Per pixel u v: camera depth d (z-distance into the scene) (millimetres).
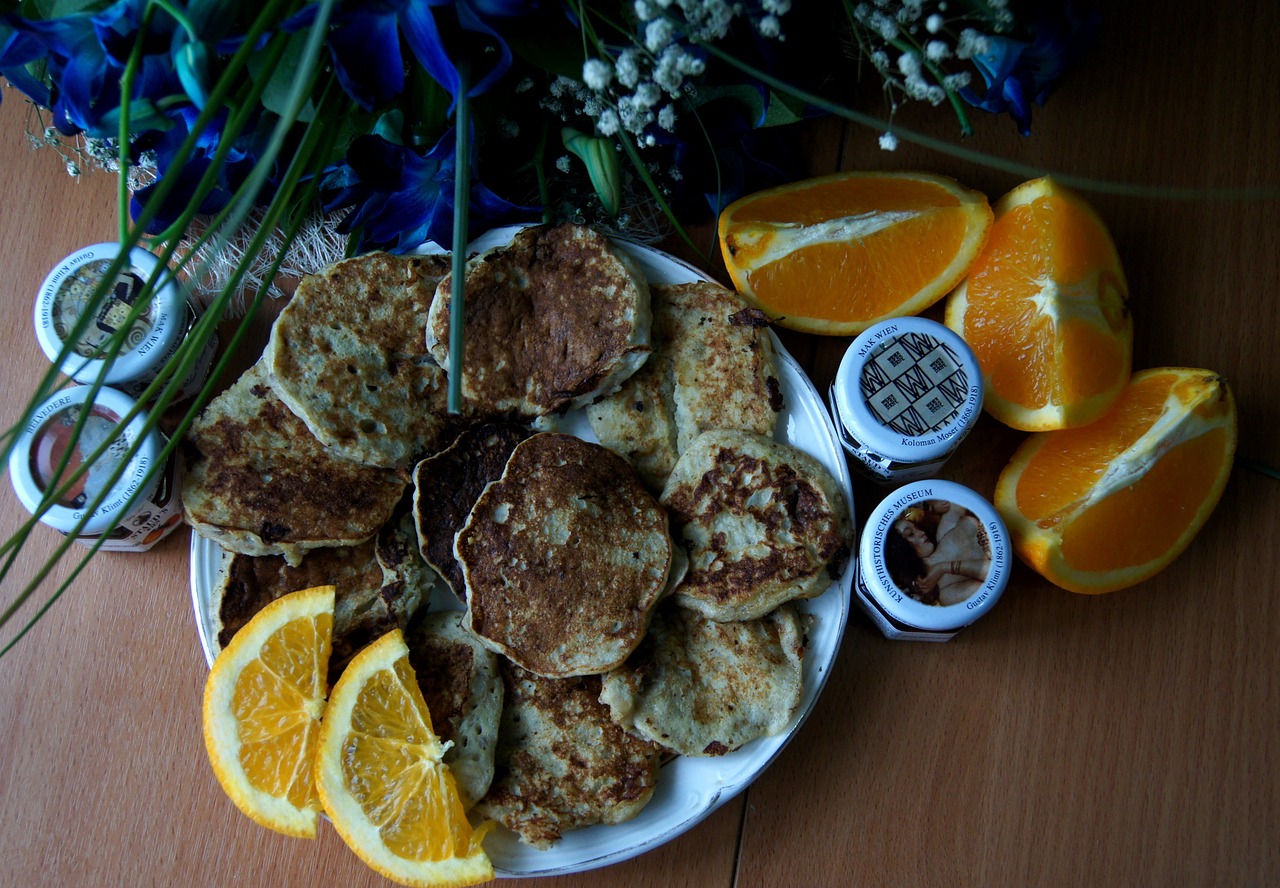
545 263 339
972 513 330
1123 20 376
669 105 297
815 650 341
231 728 321
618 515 331
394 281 342
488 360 336
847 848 352
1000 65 302
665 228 372
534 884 347
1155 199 374
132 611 356
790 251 353
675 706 332
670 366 351
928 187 357
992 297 359
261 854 349
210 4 238
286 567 340
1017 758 355
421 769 316
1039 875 351
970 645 360
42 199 373
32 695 353
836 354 370
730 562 334
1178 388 352
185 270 361
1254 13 375
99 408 330
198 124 226
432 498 335
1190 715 357
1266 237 372
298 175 268
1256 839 351
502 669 342
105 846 349
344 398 334
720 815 353
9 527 357
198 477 333
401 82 271
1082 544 347
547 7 290
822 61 356
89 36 255
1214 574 363
